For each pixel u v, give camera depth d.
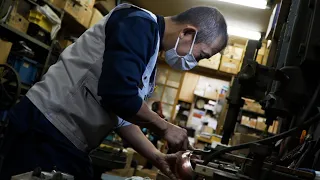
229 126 1.23
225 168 0.80
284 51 1.10
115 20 0.94
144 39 0.87
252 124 5.39
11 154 0.94
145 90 1.03
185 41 1.06
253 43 1.71
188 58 1.08
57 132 0.96
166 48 1.07
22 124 0.94
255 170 0.70
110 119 1.03
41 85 1.01
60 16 3.66
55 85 0.99
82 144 1.01
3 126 2.75
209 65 6.45
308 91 0.90
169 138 0.98
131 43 0.84
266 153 0.69
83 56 1.00
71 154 0.96
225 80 6.85
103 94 0.79
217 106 6.56
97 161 1.87
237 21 5.49
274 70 0.90
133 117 0.91
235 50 6.39
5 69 2.98
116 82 0.79
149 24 0.92
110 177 1.30
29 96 0.99
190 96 6.93
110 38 0.88
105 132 1.05
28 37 3.28
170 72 7.07
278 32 1.80
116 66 0.80
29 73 3.49
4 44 2.88
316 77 0.90
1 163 0.94
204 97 6.83
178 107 6.93
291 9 1.13
